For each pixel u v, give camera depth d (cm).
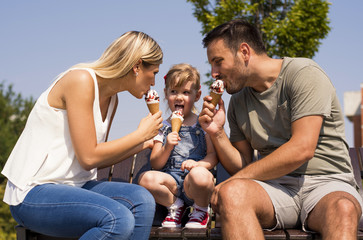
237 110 281
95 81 235
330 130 255
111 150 231
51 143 232
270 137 265
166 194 279
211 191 271
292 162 233
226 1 760
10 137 1639
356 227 197
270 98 260
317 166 253
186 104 316
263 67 258
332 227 201
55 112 232
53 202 218
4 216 1247
